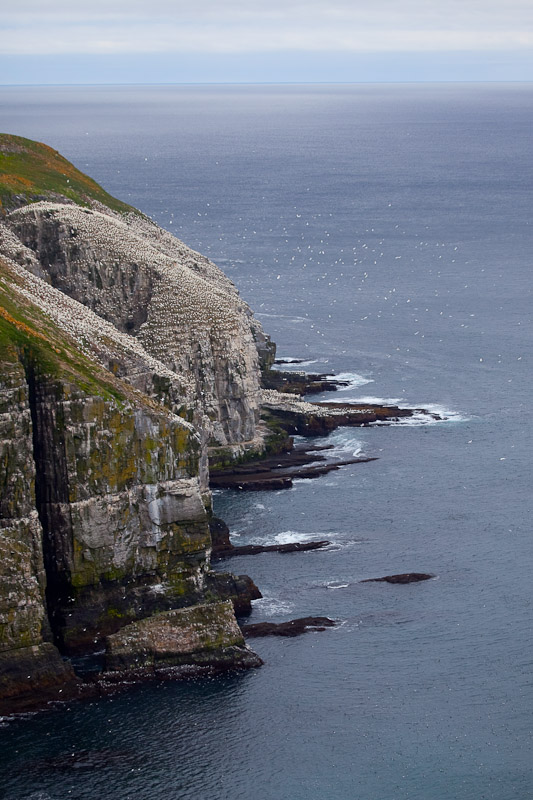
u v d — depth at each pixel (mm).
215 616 92375
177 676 89250
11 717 83812
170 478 96750
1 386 88312
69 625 92188
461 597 104812
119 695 86750
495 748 82188
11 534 87875
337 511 126000
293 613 101062
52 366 94000
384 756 80938
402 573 109688
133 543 95188
